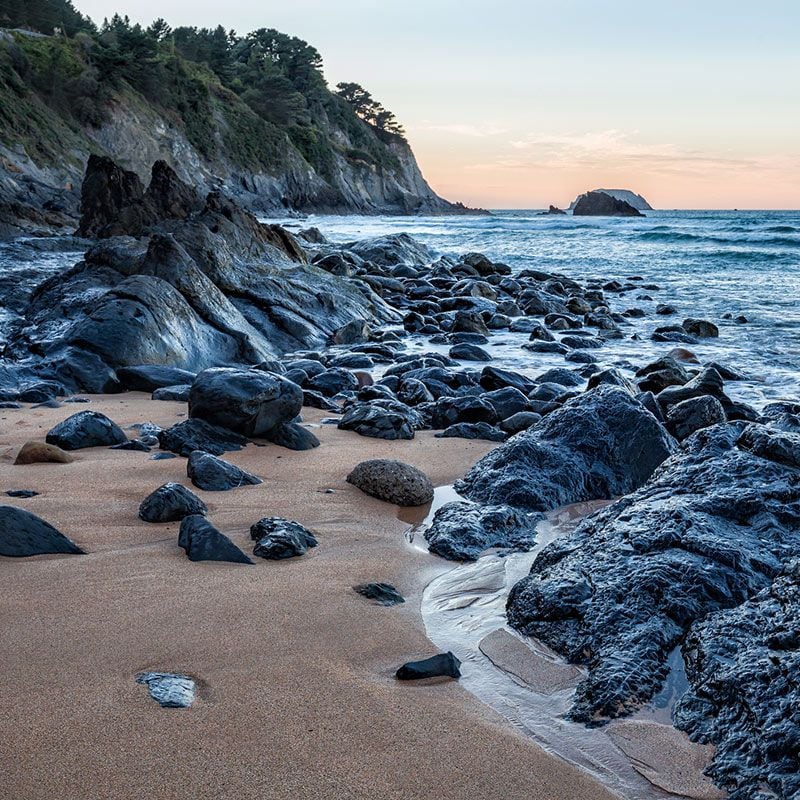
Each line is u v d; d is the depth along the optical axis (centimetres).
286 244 1581
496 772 254
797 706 263
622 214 10788
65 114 6631
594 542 396
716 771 261
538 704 302
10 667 295
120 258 1220
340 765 250
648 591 348
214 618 342
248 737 261
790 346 1352
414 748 263
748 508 398
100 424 623
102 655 307
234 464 584
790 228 4694
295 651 321
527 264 3111
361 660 321
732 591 344
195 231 1278
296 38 13050
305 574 398
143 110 7562
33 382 848
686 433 731
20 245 2573
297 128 10831
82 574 378
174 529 442
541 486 537
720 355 1273
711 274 2688
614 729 285
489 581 412
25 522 403
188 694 284
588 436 574
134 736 257
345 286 1498
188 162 7838
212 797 231
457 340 1388
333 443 671
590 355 1239
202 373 656
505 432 742
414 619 364
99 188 3127
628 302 2008
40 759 243
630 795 252
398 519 497
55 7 9069
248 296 1269
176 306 1014
